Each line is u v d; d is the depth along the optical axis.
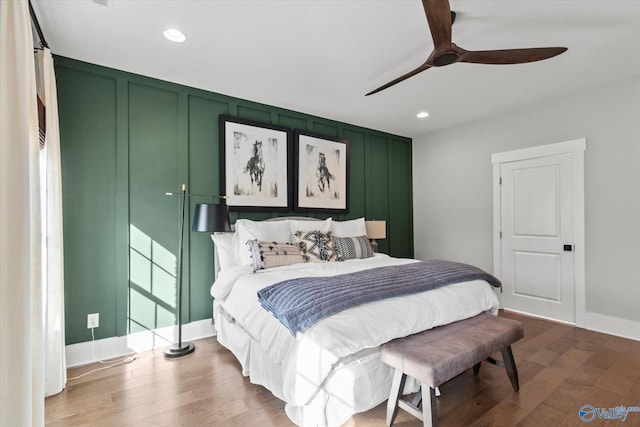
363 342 1.52
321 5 1.81
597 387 1.98
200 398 1.88
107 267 2.51
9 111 1.07
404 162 4.91
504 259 3.81
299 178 3.66
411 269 2.32
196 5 1.79
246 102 3.30
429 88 3.04
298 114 3.71
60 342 1.97
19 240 1.07
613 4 1.85
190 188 2.93
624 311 2.88
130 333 2.59
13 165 1.07
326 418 1.48
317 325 1.51
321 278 2.06
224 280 2.50
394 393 1.57
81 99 2.42
